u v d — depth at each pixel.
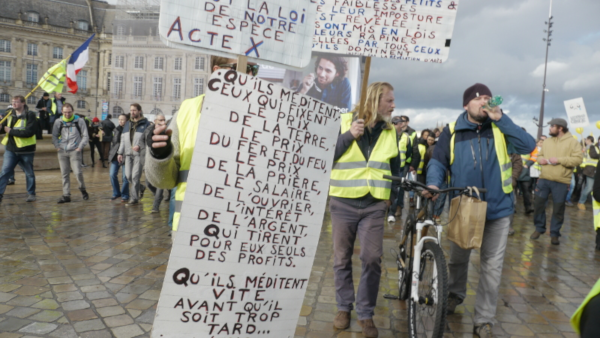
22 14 87.88
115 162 9.23
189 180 2.03
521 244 7.08
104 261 4.89
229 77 2.07
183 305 2.06
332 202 3.48
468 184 3.42
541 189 7.40
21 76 89.25
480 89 3.41
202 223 2.06
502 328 3.63
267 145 2.17
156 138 2.10
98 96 92.19
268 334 2.26
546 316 3.93
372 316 3.44
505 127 3.29
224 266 2.12
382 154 3.41
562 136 7.23
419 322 3.18
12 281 4.13
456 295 3.79
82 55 9.41
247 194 2.14
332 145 2.34
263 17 2.14
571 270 5.56
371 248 3.32
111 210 8.03
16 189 10.07
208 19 2.06
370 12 3.38
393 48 3.38
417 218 3.51
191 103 2.37
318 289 4.32
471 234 3.12
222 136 2.07
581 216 10.95
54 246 5.41
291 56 2.21
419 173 8.93
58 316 3.42
